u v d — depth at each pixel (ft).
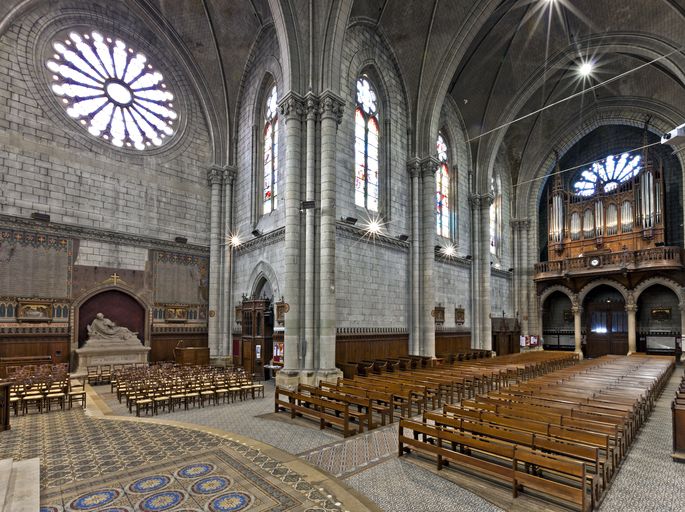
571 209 113.80
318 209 55.98
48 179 60.95
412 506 18.84
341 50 59.26
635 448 27.91
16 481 20.18
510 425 24.25
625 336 105.19
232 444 27.40
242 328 68.80
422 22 74.33
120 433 30.01
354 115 67.92
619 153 111.65
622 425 24.36
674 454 25.21
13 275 56.59
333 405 30.86
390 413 33.73
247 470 22.71
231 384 44.73
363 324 64.95
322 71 57.57
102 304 65.62
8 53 58.90
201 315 76.84
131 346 64.90
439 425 27.02
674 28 71.61
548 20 81.15
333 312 54.13
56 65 64.23
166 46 77.20
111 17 71.72
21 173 58.49
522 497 19.79
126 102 71.92
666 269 90.84
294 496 19.44
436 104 78.23
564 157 122.01
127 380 45.93
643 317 102.99
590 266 101.91
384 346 68.39
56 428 31.42
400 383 39.58
